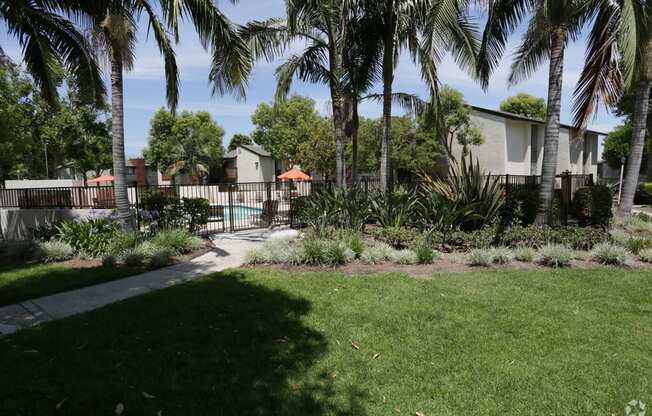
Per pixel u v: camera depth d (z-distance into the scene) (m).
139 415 2.53
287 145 33.38
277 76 11.76
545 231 7.67
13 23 8.39
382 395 2.76
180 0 7.06
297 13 9.36
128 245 7.41
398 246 7.83
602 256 6.81
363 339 3.68
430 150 21.36
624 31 6.87
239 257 7.55
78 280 5.77
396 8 10.02
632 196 11.63
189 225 10.26
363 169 24.48
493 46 9.45
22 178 28.25
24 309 4.64
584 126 9.53
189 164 36.00
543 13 7.62
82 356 3.32
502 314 4.32
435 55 8.58
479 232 7.80
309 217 9.11
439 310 4.43
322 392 2.79
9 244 7.91
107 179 24.06
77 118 23.66
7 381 2.91
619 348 3.50
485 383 2.92
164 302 4.70
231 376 3.00
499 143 23.38
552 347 3.52
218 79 9.30
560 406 2.64
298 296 4.93
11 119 12.91
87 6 7.77
